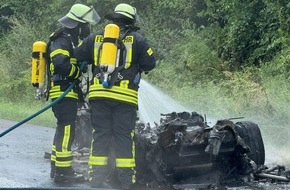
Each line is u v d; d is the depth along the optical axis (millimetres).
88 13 7945
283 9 15688
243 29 16344
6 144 11625
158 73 17984
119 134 7109
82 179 7934
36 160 9812
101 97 7109
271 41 15602
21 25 25516
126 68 7113
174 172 7203
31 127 14359
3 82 23516
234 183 7309
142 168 7465
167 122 7352
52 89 7965
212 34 18062
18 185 7715
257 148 7953
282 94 12297
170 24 20172
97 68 7211
